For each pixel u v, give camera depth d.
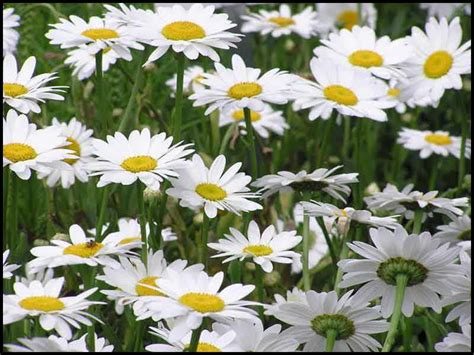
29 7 2.02
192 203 1.57
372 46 1.83
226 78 1.67
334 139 2.08
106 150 1.56
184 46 1.65
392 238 1.49
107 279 1.51
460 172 1.88
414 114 2.17
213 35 1.67
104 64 1.84
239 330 1.47
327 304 1.49
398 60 1.82
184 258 1.76
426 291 1.51
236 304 1.46
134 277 1.52
